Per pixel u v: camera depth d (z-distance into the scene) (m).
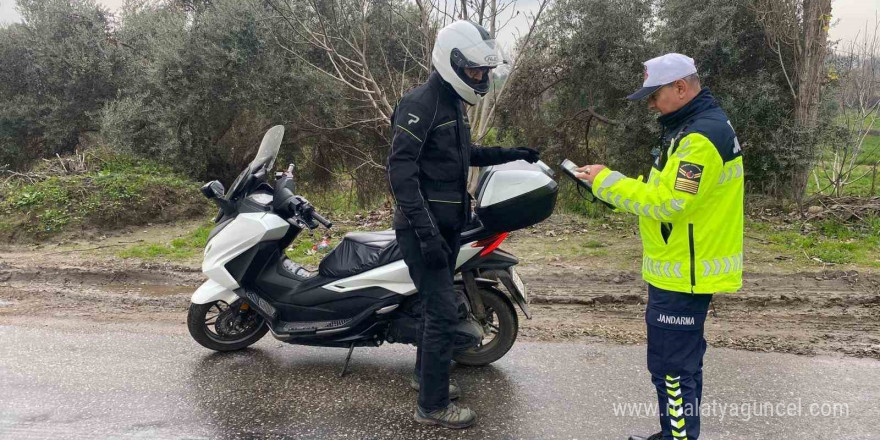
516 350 4.39
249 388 3.85
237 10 10.11
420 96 3.01
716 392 3.72
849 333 4.61
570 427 3.34
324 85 10.36
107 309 5.30
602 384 3.85
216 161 11.09
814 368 4.04
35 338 4.65
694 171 2.55
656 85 2.70
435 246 2.98
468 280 3.85
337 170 12.03
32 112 11.68
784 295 5.27
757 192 9.23
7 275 6.16
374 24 10.62
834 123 8.96
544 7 8.44
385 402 3.65
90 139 11.73
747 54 9.24
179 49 10.09
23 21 11.77
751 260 6.32
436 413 3.35
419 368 3.78
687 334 2.77
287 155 11.52
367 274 3.86
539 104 10.41
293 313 4.09
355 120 11.16
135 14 11.82
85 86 11.46
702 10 8.76
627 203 2.71
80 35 11.26
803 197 8.97
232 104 10.51
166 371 4.10
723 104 8.62
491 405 3.60
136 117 10.15
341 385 3.89
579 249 6.86
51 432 3.31
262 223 4.03
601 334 4.66
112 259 6.66
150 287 5.92
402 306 3.88
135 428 3.36
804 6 8.70
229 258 4.07
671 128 2.80
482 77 3.03
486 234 3.70
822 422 3.37
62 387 3.85
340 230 7.68
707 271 2.67
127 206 8.27
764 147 8.93
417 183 2.98
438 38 3.00
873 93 9.19
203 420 3.44
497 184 3.49
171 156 10.07
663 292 2.77
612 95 9.61
